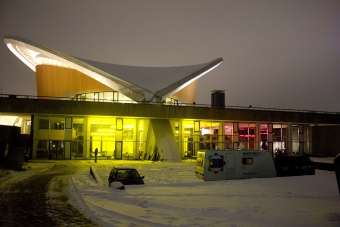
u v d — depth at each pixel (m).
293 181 15.70
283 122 41.28
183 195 11.65
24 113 31.88
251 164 17.72
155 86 38.91
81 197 11.15
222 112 37.56
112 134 35.72
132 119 36.75
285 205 10.00
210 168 17.08
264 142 41.19
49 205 10.02
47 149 33.25
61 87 44.22
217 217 8.46
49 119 33.50
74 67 40.44
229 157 17.44
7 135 31.77
